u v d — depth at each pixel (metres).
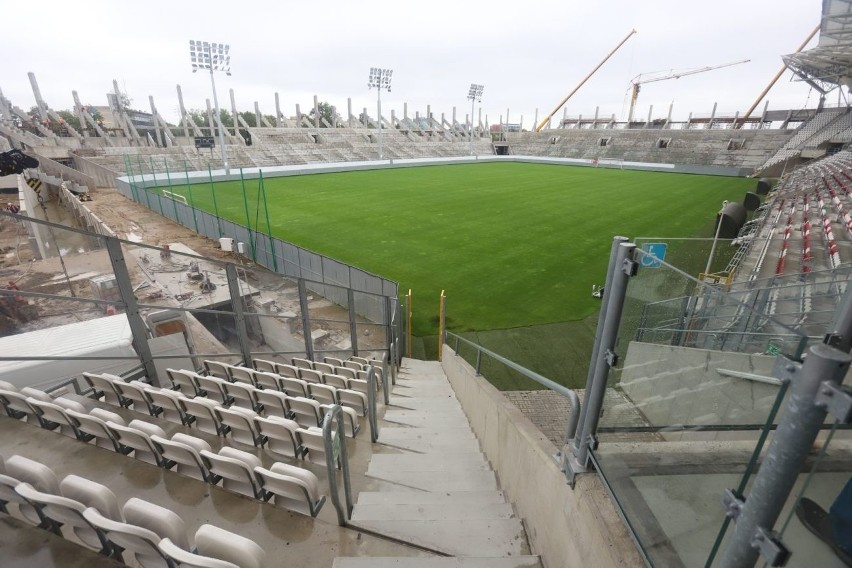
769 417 1.23
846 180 23.38
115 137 60.75
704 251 12.97
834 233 14.38
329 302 12.88
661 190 35.62
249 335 9.21
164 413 4.56
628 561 1.73
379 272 15.40
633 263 1.90
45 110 55.16
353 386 6.16
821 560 1.53
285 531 2.92
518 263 16.36
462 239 19.72
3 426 3.85
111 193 33.75
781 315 6.35
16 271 8.34
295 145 58.97
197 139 45.12
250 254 16.78
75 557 2.40
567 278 14.79
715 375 2.11
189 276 11.88
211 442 4.23
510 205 28.25
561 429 7.42
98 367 5.77
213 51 37.31
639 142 66.88
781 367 1.15
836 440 1.60
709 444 1.77
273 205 27.36
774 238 14.24
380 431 5.32
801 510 1.54
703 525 1.62
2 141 36.03
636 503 1.89
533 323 11.53
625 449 2.01
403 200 29.64
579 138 75.25
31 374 5.35
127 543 2.33
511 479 3.61
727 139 59.88
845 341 1.92
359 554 2.79
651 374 2.43
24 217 3.34
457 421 5.85
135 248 13.84
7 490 2.61
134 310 4.74
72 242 9.02
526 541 3.01
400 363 9.70
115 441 3.56
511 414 3.74
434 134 83.81
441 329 9.85
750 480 1.43
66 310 7.05
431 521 3.14
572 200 30.48
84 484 2.60
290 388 5.66
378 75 52.53
